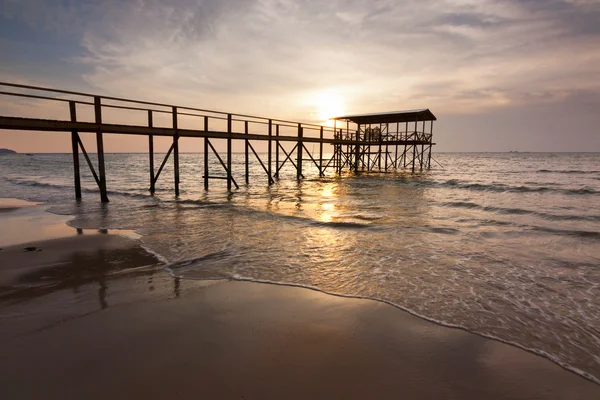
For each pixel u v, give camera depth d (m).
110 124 12.41
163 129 14.14
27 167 46.75
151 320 4.16
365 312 4.47
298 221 10.34
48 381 2.99
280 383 3.03
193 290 5.13
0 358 3.33
